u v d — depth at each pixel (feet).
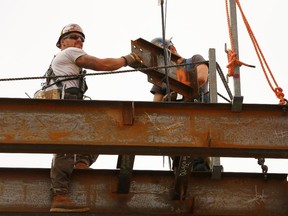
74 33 41.98
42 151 34.83
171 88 41.63
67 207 37.06
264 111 35.50
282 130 35.27
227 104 35.40
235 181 38.86
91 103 35.17
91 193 37.96
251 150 35.04
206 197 38.58
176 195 38.04
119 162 37.88
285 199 38.65
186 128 35.14
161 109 35.35
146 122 35.14
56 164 37.22
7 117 34.83
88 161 40.57
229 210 38.45
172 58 42.32
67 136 34.73
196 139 35.04
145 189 38.40
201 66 41.73
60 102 35.09
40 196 37.88
